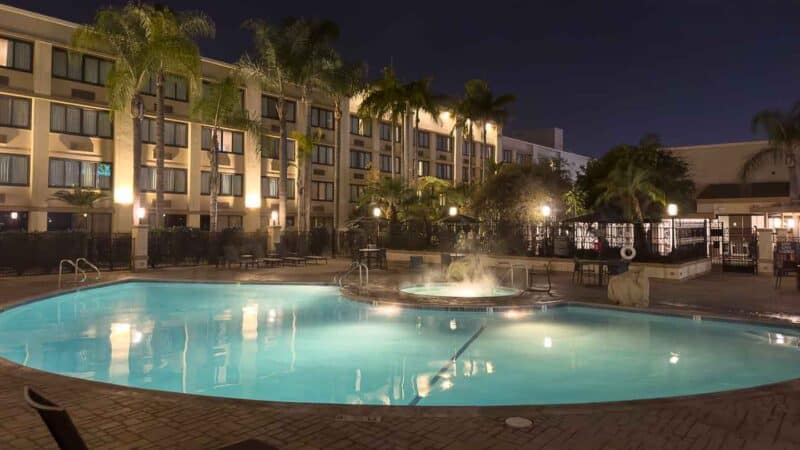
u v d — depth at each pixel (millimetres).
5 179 26250
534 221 28922
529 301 14312
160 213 26406
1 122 26125
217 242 25562
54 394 5938
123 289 18141
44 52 27297
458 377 8188
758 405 5703
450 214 26266
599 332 11477
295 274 21438
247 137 37188
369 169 41812
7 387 6230
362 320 12797
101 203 29672
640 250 21656
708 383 7906
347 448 4559
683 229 22375
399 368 8703
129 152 30531
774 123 31562
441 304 13914
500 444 4645
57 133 27953
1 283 17328
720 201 38562
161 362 8992
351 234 32000
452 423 5117
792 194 32000
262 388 7602
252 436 4801
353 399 7145
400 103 37000
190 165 33969
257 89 37719
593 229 24125
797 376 8281
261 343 10430
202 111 29656
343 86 31922
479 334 11281
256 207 37562
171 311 14070
